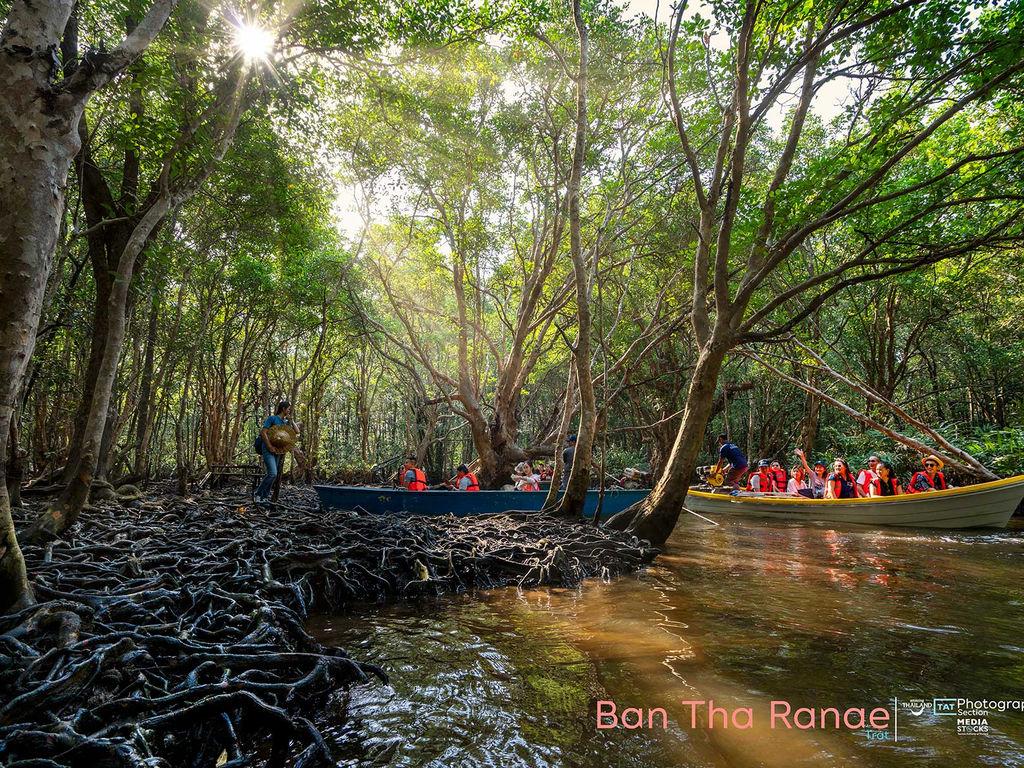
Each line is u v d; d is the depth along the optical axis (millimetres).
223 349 17469
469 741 2617
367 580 5637
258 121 9547
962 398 23062
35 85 3027
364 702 3049
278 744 2525
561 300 15391
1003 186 6891
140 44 3395
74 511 5180
